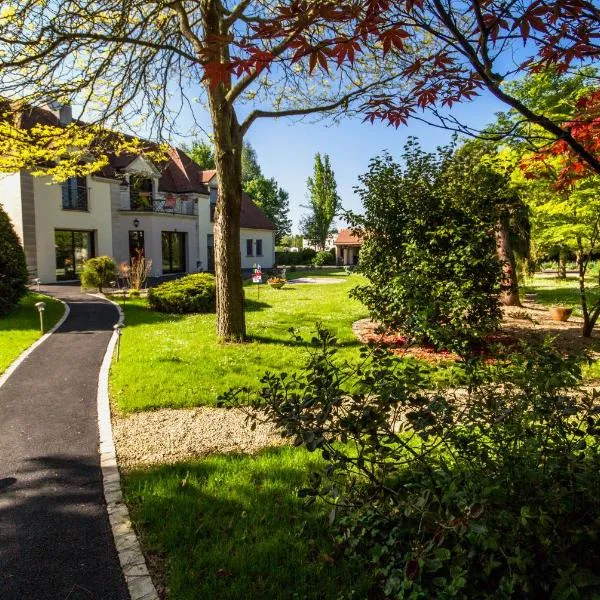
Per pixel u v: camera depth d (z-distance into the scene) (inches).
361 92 267.4
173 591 112.2
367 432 103.5
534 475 91.0
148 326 506.9
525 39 76.6
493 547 77.6
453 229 358.9
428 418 104.2
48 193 863.1
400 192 397.1
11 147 339.3
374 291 404.5
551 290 881.5
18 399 265.9
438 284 334.6
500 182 367.6
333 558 118.3
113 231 1009.5
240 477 169.2
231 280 405.7
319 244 2362.2
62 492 163.6
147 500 153.6
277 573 117.6
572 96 206.5
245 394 264.7
